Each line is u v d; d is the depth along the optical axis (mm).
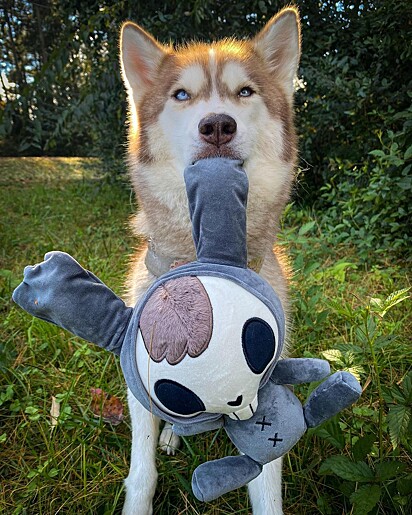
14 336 685
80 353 615
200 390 268
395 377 573
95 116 1490
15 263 992
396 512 406
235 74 486
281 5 1273
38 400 567
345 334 672
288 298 540
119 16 1253
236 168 315
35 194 1854
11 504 436
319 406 312
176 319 270
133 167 522
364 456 403
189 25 1206
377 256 990
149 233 503
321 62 1276
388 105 1128
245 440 305
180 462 491
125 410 561
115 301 328
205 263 294
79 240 1171
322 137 1372
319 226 1114
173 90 486
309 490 449
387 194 992
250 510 441
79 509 435
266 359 277
